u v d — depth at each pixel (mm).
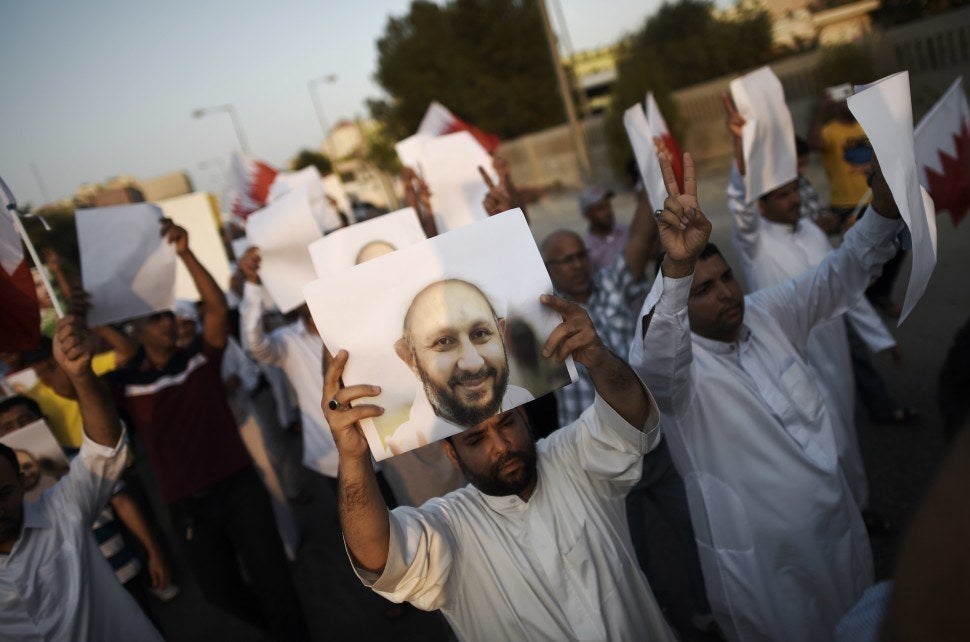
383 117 38438
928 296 6262
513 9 33062
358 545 1817
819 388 3221
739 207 3979
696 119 18953
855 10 15406
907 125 1911
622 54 23438
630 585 2141
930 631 605
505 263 1833
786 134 3691
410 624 4395
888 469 4266
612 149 17172
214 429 4047
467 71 33719
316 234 4250
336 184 12383
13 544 2750
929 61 12109
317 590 5105
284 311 4395
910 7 14258
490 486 2033
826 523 2736
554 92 32844
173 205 17391
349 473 1798
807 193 5312
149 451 4035
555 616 2033
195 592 5707
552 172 27453
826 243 4262
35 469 3434
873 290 5734
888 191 2525
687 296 2260
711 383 2721
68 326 2803
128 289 3660
